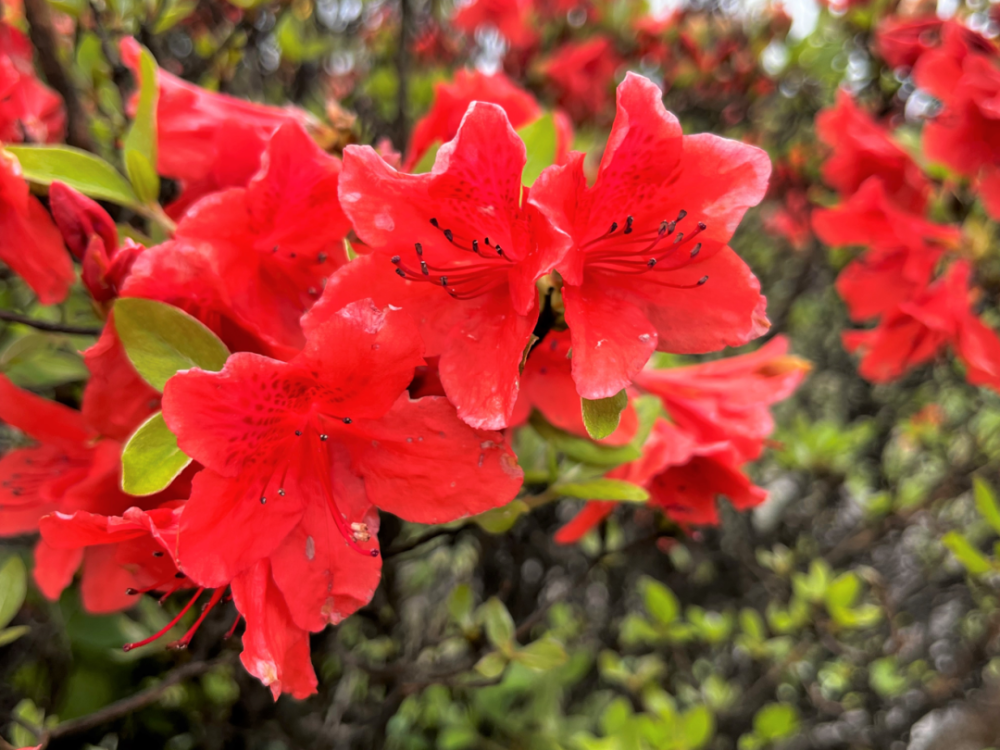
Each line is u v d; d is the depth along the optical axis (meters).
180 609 0.23
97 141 0.24
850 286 0.28
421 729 0.37
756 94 0.48
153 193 0.16
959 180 0.29
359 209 0.12
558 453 0.20
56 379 0.20
